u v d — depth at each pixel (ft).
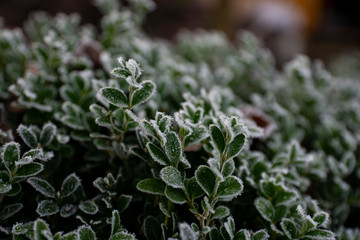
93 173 1.39
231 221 1.17
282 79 2.01
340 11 5.64
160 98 1.49
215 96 1.39
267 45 4.22
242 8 4.75
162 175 1.11
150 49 1.71
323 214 1.18
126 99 1.18
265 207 1.24
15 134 1.36
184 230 1.08
